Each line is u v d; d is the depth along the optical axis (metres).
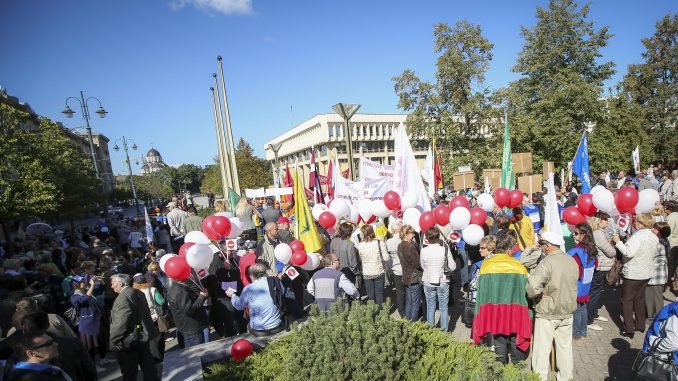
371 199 9.36
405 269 6.20
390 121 70.06
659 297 5.74
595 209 6.23
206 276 5.77
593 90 22.89
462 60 23.41
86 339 5.96
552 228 5.30
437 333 4.01
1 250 14.30
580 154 8.72
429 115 24.80
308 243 6.96
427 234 5.77
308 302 8.66
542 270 4.24
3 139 15.41
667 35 31.59
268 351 4.13
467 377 3.19
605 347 5.43
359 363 2.95
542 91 24.91
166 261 5.05
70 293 6.87
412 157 8.11
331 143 66.06
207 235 6.16
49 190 16.52
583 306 5.56
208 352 4.68
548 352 4.32
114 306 4.61
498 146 23.72
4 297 5.69
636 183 15.44
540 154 24.22
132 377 4.64
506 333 4.41
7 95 30.91
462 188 14.16
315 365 2.99
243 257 6.11
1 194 14.73
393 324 3.35
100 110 25.33
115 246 13.10
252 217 12.20
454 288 8.63
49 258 8.45
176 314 5.39
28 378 2.97
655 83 31.22
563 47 24.19
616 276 5.86
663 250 5.66
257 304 5.01
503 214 6.65
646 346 3.50
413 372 3.22
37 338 3.08
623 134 28.30
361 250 6.82
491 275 4.49
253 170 51.78
